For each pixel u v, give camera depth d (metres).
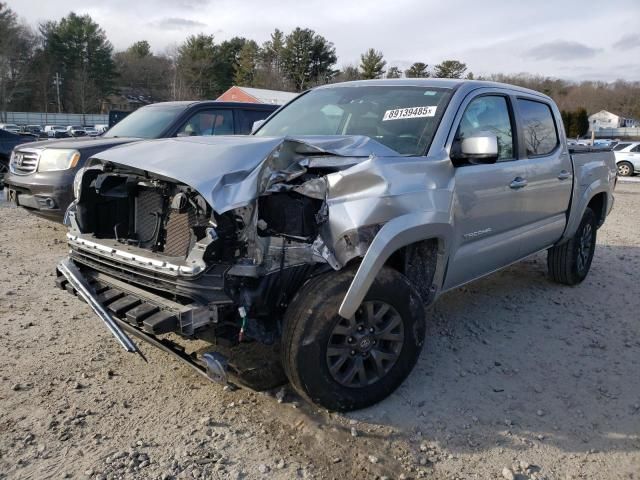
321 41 75.75
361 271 3.12
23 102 84.50
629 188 19.78
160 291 3.26
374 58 75.94
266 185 3.09
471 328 4.85
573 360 4.33
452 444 3.20
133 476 2.82
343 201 3.17
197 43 81.62
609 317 5.29
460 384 3.86
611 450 3.21
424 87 4.35
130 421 3.29
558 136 5.38
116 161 3.46
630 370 4.20
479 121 4.29
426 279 3.85
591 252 6.33
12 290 5.40
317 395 3.24
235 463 2.96
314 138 3.42
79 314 4.87
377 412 3.46
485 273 4.54
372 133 4.12
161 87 97.06
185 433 3.19
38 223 8.70
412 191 3.44
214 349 4.09
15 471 2.83
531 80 91.38
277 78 77.00
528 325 5.00
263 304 3.12
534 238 5.02
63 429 3.19
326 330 3.15
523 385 3.90
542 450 3.18
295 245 3.14
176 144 3.53
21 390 3.58
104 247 3.45
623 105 94.00
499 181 4.25
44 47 86.69
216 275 3.00
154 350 4.19
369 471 2.94
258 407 3.46
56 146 6.98
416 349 3.60
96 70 86.50
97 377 3.77
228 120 8.58
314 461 3.00
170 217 3.30
